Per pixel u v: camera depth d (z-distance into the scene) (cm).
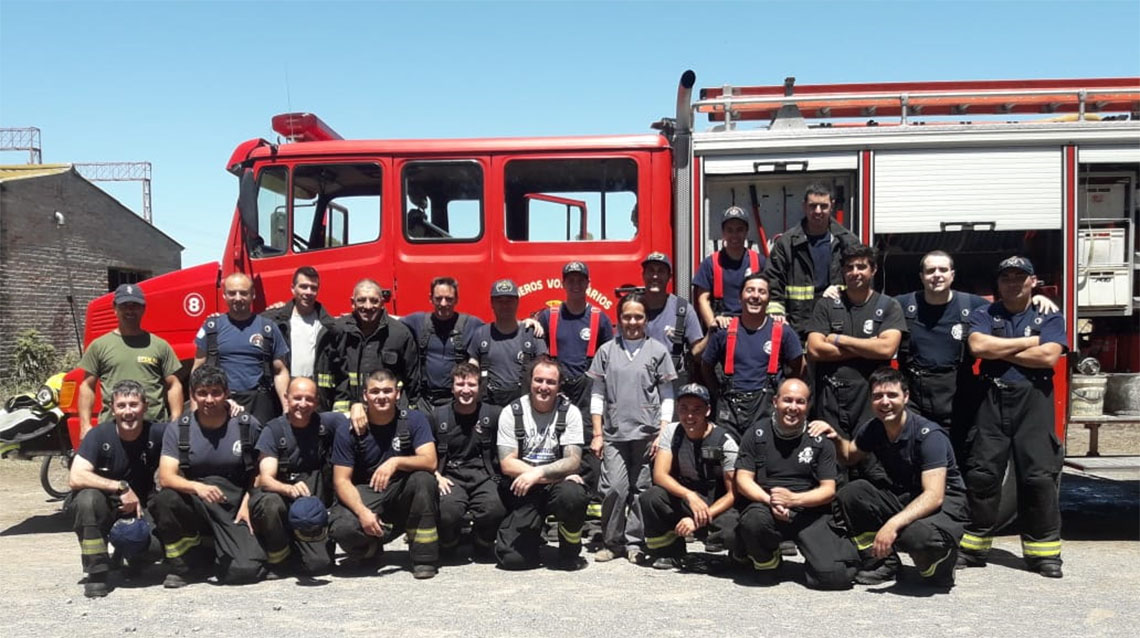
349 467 503
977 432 514
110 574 507
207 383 478
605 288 632
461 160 636
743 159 630
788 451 479
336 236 645
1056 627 402
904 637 387
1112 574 507
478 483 524
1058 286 622
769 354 527
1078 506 759
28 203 1927
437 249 638
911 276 682
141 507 501
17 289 1889
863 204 628
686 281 626
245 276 564
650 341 541
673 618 416
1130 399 610
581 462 536
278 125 678
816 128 631
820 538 471
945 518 462
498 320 578
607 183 636
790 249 575
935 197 625
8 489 885
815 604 441
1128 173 637
